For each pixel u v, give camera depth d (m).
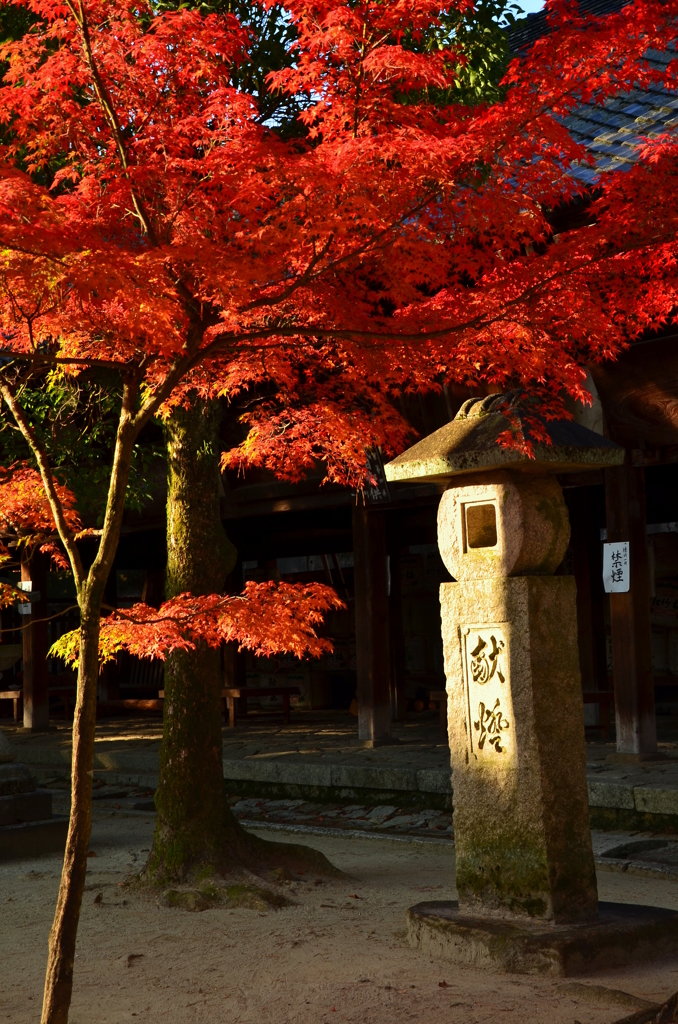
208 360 6.10
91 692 3.88
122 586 26.42
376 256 4.94
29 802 8.93
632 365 10.27
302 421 6.61
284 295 4.53
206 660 7.25
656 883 7.20
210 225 4.49
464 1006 4.49
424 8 4.64
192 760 7.13
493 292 5.28
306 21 4.73
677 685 16.89
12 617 22.05
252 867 7.07
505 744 5.49
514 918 5.36
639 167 5.07
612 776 9.50
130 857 8.48
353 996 4.70
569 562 16.12
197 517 7.45
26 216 3.79
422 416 11.61
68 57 4.56
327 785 11.02
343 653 20.12
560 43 4.60
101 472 11.00
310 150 4.50
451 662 5.79
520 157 4.75
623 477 10.62
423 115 4.81
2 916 6.58
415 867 7.84
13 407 4.27
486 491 5.68
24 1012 4.70
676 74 4.90
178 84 4.73
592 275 5.28
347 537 18.73
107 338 4.84
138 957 5.49
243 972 5.16
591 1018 4.29
